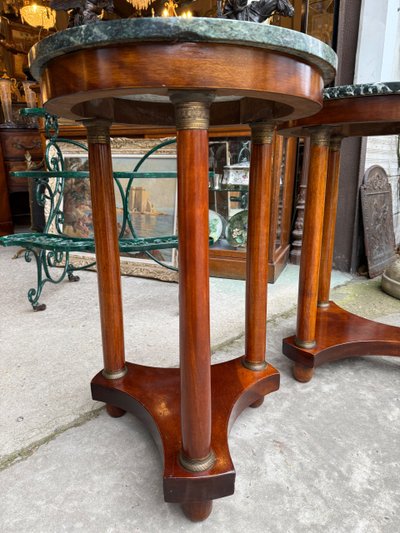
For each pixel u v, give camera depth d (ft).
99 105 2.42
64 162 7.13
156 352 4.01
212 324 4.67
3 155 9.35
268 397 3.27
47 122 5.73
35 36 14.33
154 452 2.63
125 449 2.65
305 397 3.28
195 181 1.66
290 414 3.05
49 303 5.49
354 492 2.32
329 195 4.03
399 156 8.11
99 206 2.64
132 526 2.10
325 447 2.69
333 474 2.46
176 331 4.53
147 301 5.56
